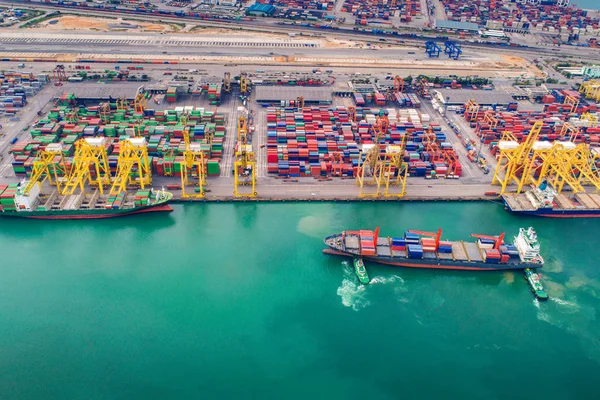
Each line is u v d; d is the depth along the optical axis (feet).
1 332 526.98
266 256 638.94
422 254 620.49
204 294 582.35
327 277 611.47
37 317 545.44
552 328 556.51
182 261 628.28
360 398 480.23
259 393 480.23
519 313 573.74
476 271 627.87
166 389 480.23
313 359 516.32
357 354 522.47
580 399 484.74
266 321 554.46
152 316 553.64
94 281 594.24
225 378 493.36
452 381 497.87
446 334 547.08
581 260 651.25
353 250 629.92
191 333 536.83
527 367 514.68
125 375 491.72
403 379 499.51
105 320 546.26
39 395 469.98
